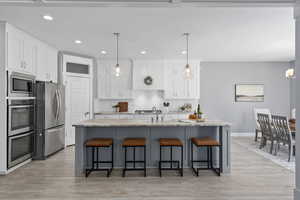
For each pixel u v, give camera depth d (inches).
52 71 197.8
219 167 137.6
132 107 263.9
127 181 124.0
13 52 141.1
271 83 276.1
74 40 175.5
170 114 246.2
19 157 148.6
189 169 143.9
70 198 102.9
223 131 136.6
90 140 136.5
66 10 116.5
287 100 275.7
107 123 135.5
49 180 126.0
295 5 92.1
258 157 175.6
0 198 103.3
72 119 219.8
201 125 132.8
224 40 177.0
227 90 276.5
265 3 91.1
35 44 168.1
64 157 175.5
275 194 107.3
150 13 121.3
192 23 137.5
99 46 194.9
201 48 204.5
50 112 175.6
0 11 117.6
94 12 119.2
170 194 107.0
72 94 220.2
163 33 157.9
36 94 167.3
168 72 256.8
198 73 258.5
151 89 254.7
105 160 145.5
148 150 145.5
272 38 171.6
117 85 254.4
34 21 132.6
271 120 189.0
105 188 114.4
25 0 87.5
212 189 113.0
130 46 195.9
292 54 233.5
